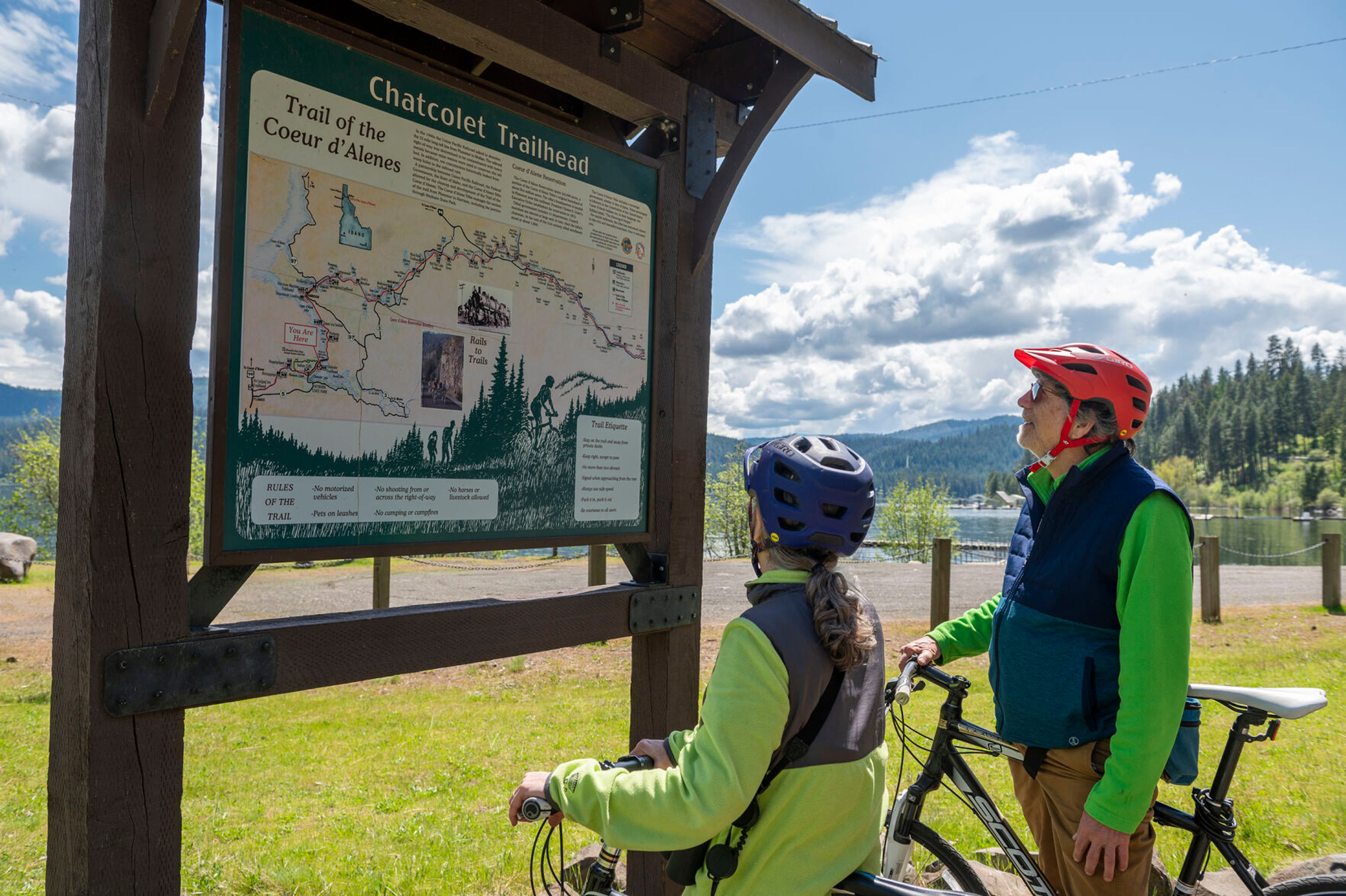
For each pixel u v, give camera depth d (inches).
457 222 92.4
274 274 77.4
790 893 53.1
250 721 242.7
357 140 83.7
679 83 118.9
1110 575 81.7
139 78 69.4
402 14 87.7
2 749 213.3
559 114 117.4
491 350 96.0
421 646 88.2
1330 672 295.3
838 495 56.9
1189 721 85.2
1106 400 82.8
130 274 69.0
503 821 162.2
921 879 121.0
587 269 107.0
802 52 105.3
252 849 147.9
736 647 53.9
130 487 68.9
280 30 77.7
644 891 114.3
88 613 67.1
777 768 53.9
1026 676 86.8
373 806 172.1
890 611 439.8
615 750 211.6
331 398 81.7
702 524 123.6
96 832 67.1
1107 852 76.3
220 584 76.1
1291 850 151.9
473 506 94.3
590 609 106.1
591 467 107.7
